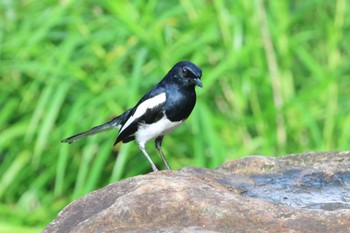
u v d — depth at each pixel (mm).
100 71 13180
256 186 7105
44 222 12492
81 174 12086
